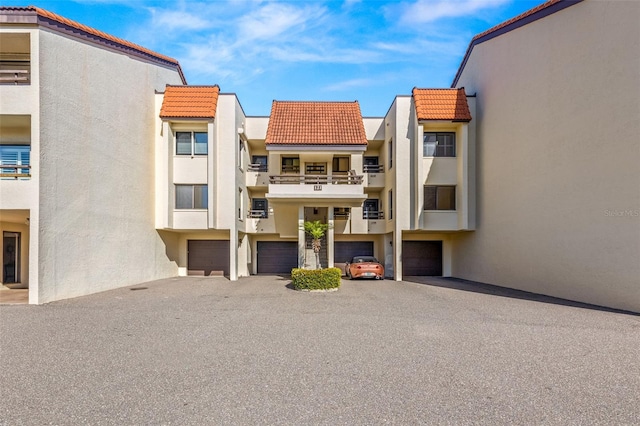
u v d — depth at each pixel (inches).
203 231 737.6
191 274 778.8
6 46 488.4
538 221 505.4
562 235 461.1
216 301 436.8
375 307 398.0
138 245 614.5
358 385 184.5
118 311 373.7
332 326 308.5
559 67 468.8
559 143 467.5
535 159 512.4
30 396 172.1
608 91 398.6
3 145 518.0
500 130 597.0
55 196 444.8
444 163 684.1
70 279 464.4
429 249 799.7
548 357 228.2
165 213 661.9
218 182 683.4
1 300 444.1
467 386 183.8
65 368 208.5
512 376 197.2
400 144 692.1
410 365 213.3
